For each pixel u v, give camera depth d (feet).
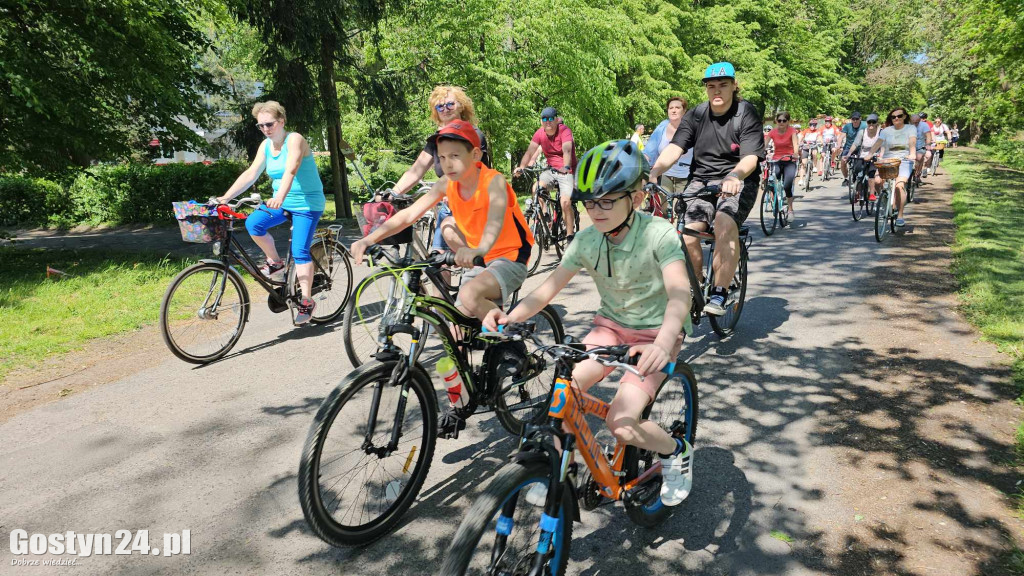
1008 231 30.35
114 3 32.76
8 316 22.11
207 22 61.31
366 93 48.49
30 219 57.11
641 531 9.87
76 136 35.22
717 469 11.52
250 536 9.97
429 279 10.49
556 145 27.68
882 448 11.92
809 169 52.44
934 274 23.53
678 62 87.15
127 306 23.39
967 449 11.75
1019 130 95.35
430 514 10.46
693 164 17.20
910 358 15.98
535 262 26.55
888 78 157.17
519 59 59.21
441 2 53.52
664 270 8.36
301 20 41.57
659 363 7.34
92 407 14.83
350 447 9.43
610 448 9.27
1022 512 9.89
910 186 41.60
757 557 9.21
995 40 49.67
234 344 18.42
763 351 16.96
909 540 9.38
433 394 10.40
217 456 12.45
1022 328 17.13
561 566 8.02
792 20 120.67
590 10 61.62
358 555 9.50
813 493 10.67
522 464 7.20
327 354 18.02
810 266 25.90
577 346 7.69
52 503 10.94
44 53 33.30
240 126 50.01
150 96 38.40
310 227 18.94
